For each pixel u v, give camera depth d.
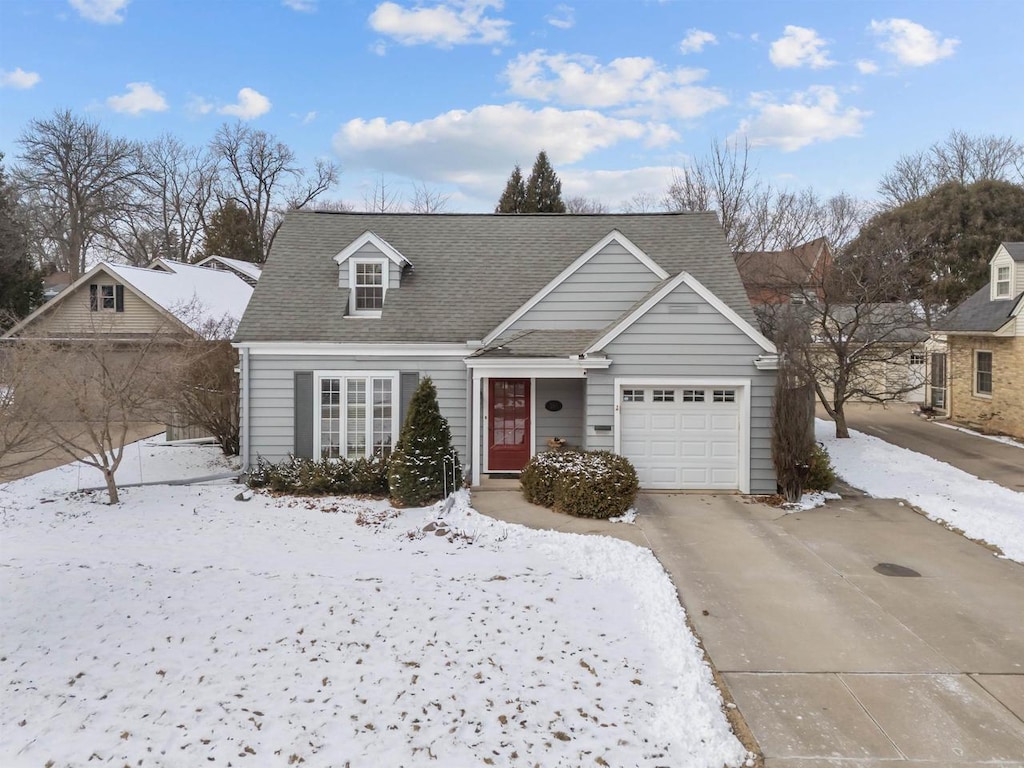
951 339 24.02
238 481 15.53
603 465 12.53
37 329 15.95
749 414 13.75
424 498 13.33
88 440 20.72
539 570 9.31
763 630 7.56
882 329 22.34
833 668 6.69
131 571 8.92
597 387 13.94
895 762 5.19
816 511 12.84
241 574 8.91
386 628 7.16
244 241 47.94
